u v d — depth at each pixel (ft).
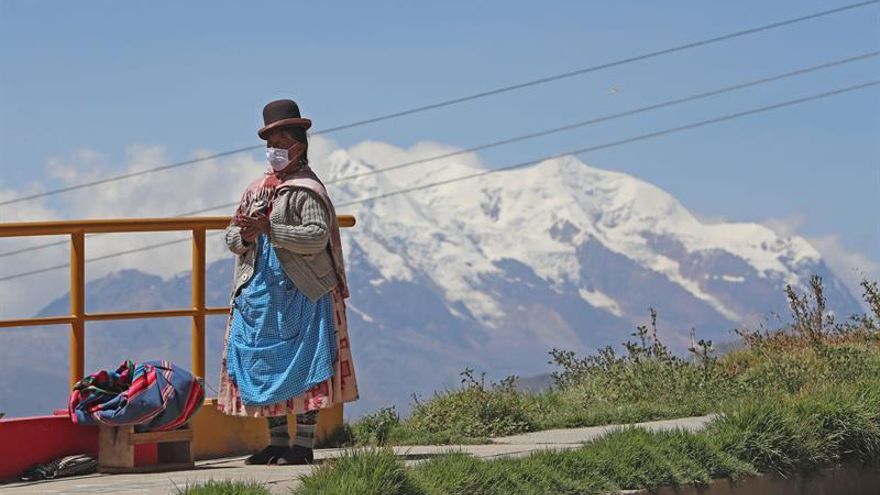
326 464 38.88
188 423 48.83
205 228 52.31
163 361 48.75
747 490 48.49
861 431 53.21
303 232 48.01
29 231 48.60
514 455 45.57
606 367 83.97
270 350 48.44
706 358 81.41
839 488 52.19
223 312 52.85
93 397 47.75
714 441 49.03
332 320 48.83
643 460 45.57
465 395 71.41
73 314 49.26
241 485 37.32
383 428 63.87
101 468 47.85
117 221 50.19
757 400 53.47
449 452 43.80
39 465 47.21
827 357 81.25
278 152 49.26
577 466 43.73
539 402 76.07
